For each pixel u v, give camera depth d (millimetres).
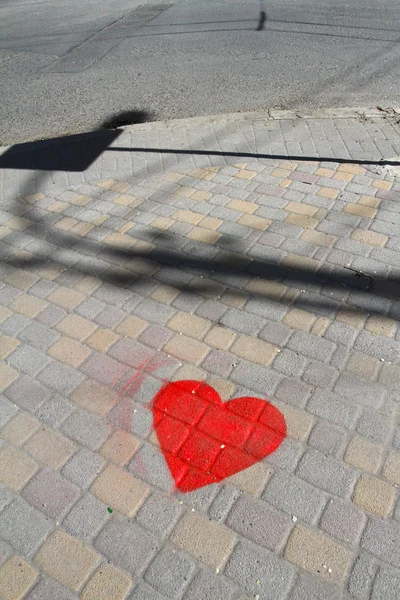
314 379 2920
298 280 3572
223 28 8781
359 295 3420
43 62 8055
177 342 3203
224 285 3590
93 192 4715
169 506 2430
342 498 2402
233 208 4328
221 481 2506
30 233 4258
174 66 7465
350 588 2123
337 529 2299
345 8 9266
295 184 4559
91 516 2422
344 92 6348
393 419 2699
